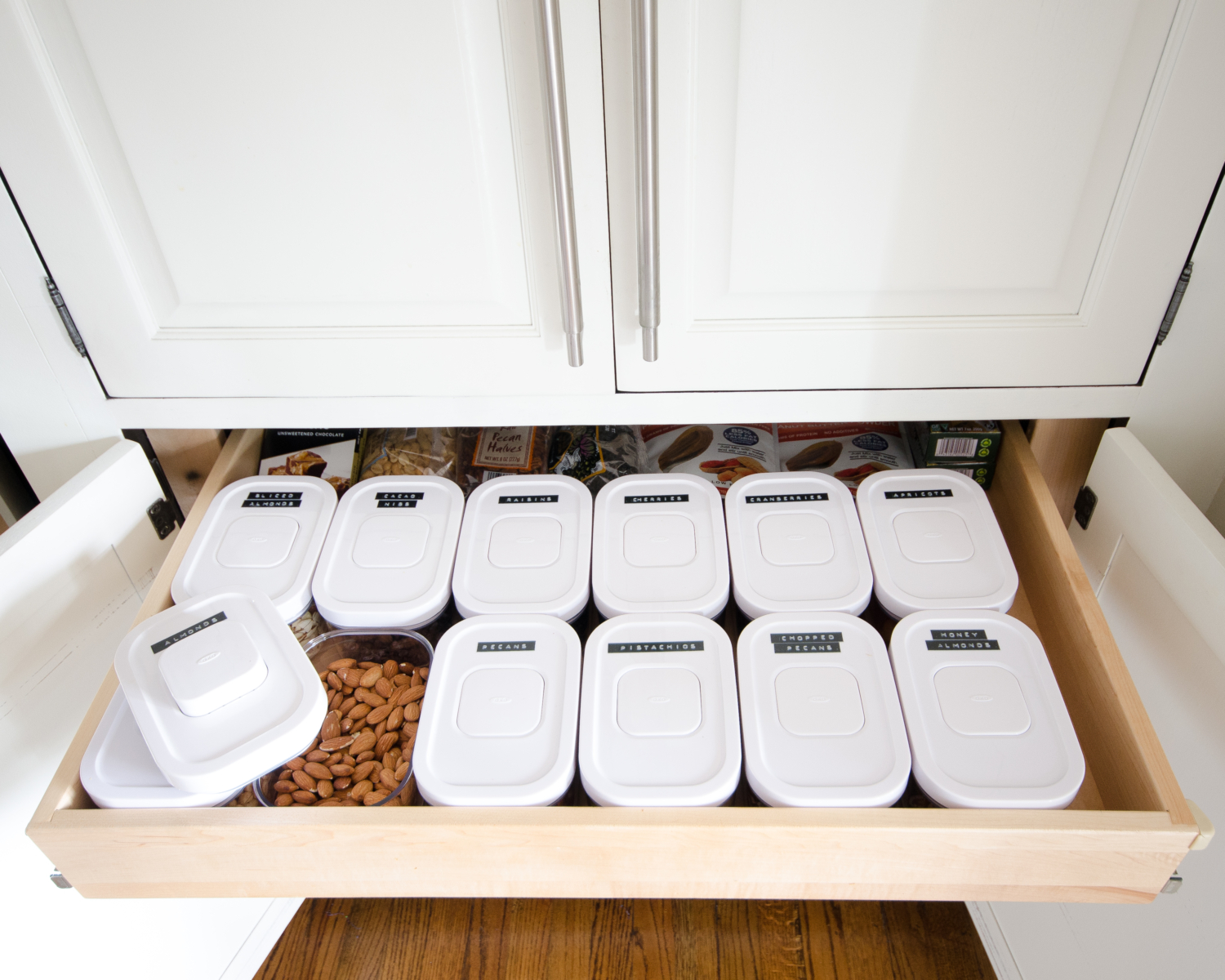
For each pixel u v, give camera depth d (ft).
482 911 3.70
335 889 2.53
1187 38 2.08
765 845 2.28
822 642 2.68
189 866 2.40
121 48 2.19
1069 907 2.96
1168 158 2.27
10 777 2.59
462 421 2.88
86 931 2.86
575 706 2.56
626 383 2.77
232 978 3.47
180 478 3.36
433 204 2.42
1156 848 2.23
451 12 2.10
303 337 2.68
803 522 3.00
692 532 2.99
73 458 2.99
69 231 2.49
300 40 2.16
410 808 2.33
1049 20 2.08
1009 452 3.12
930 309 2.58
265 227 2.48
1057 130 2.25
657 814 2.28
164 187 2.42
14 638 2.54
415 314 2.64
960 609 2.73
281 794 2.60
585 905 3.71
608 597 2.81
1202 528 2.43
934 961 3.49
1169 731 2.64
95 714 2.54
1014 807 2.33
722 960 3.51
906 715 2.55
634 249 2.45
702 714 2.54
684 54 2.14
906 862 2.32
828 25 2.11
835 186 2.36
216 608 2.63
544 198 2.39
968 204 2.38
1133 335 2.60
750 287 2.55
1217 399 2.72
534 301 2.59
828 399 2.78
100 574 2.82
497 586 2.86
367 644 2.87
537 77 2.19
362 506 3.11
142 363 2.76
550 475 3.18
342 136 2.31
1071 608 2.71
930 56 2.14
